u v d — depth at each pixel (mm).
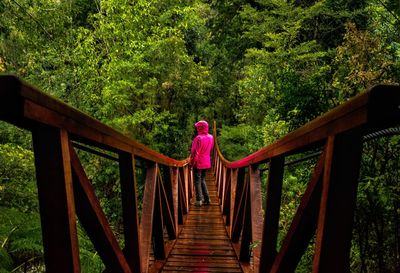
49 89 9312
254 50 10508
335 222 1157
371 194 2678
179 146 12297
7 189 3760
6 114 1025
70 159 1311
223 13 13188
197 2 13117
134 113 10391
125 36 10320
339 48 3686
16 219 2240
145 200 3174
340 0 9664
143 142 10742
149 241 2965
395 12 3535
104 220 1651
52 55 9414
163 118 10781
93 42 10234
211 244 4824
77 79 9992
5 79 921
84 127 1420
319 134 1310
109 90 9461
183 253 4383
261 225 2982
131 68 10023
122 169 2316
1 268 1905
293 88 3676
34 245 2037
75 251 1238
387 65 3273
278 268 1803
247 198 3475
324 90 3564
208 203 8172
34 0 7750
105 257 1811
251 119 13016
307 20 11211
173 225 4867
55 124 1149
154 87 10977
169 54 11125
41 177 1204
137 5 10406
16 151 5129
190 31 15250
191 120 14156
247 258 3920
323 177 1231
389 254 2885
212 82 15984
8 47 8125
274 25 10805
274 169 2213
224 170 6980
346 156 1150
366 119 955
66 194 1204
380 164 2854
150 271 3562
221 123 17922
